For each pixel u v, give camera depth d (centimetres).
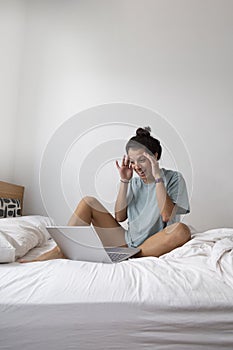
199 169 250
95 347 82
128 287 86
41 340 82
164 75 257
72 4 264
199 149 252
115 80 258
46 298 83
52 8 263
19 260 118
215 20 260
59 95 255
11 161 245
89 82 257
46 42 259
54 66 257
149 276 91
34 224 161
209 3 261
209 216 247
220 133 252
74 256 111
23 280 88
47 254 118
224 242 113
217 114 254
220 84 256
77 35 261
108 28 262
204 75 257
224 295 85
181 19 261
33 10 261
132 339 82
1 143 233
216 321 82
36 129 252
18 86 254
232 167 250
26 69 257
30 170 248
